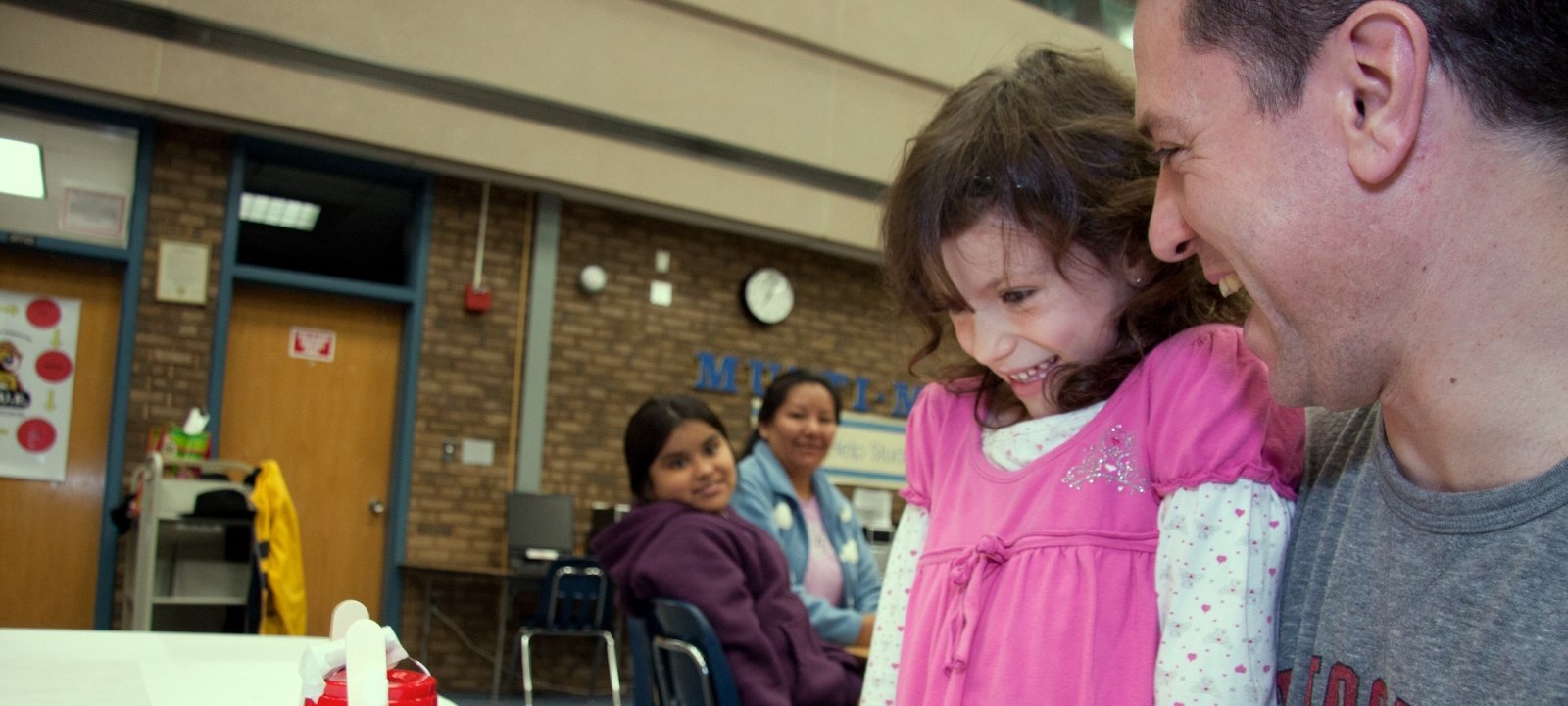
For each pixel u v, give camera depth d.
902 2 7.47
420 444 6.94
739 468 2.84
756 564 2.25
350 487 6.89
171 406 6.20
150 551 5.03
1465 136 0.53
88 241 6.08
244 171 6.77
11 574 5.86
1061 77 0.92
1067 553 0.85
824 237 7.96
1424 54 0.52
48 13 5.71
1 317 5.98
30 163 5.96
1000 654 0.86
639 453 2.47
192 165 6.37
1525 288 0.53
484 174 6.98
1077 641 0.83
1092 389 0.89
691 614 2.08
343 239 8.47
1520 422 0.56
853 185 7.90
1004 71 0.96
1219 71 0.58
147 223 6.23
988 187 0.84
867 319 8.60
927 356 1.06
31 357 6.02
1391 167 0.53
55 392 6.05
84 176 6.09
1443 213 0.54
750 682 2.10
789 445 2.90
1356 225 0.55
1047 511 0.88
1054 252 0.83
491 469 7.12
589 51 6.84
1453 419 0.58
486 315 7.20
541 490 7.24
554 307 7.43
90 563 6.02
